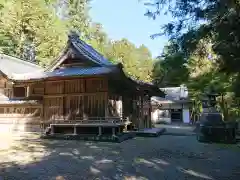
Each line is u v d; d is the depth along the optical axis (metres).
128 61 40.31
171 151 10.37
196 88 19.44
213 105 14.82
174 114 36.06
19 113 19.89
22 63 27.03
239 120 18.61
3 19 27.92
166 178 6.32
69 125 15.00
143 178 6.32
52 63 16.64
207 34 6.02
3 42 30.97
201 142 13.27
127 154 9.67
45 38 31.27
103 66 15.58
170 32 6.47
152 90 18.92
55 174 6.65
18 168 7.31
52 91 16.36
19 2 29.31
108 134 14.55
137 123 19.16
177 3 6.10
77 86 15.68
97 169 7.24
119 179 6.23
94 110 15.00
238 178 6.29
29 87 20.23
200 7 5.75
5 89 22.09
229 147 11.45
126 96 18.28
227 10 4.95
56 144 12.66
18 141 13.87
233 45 5.32
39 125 18.91
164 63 7.50
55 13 37.72
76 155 9.48
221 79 14.76
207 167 7.47
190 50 6.59
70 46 16.47
